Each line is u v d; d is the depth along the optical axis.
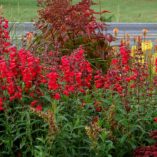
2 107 8.60
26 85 8.77
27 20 32.94
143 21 41.69
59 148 8.41
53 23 11.92
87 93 9.38
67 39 11.91
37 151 8.23
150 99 9.57
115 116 9.03
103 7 48.50
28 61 8.74
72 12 11.89
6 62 8.87
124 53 9.41
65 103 9.01
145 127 9.32
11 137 8.58
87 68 9.23
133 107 9.24
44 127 8.59
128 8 48.59
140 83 9.50
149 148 8.77
